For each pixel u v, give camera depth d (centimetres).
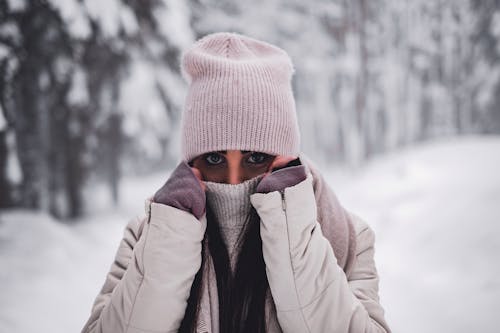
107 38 654
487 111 2302
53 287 413
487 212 573
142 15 733
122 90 843
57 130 897
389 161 1536
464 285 417
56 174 921
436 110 2481
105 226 859
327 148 2280
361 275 106
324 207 104
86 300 403
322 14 1803
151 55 855
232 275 101
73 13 591
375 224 775
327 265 91
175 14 749
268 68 105
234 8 1560
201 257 99
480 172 889
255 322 94
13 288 391
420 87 2436
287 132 106
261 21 1596
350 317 89
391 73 2169
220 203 101
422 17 2369
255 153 105
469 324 338
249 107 99
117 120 971
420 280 461
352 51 1855
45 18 641
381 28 2177
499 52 2175
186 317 94
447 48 2438
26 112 765
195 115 103
